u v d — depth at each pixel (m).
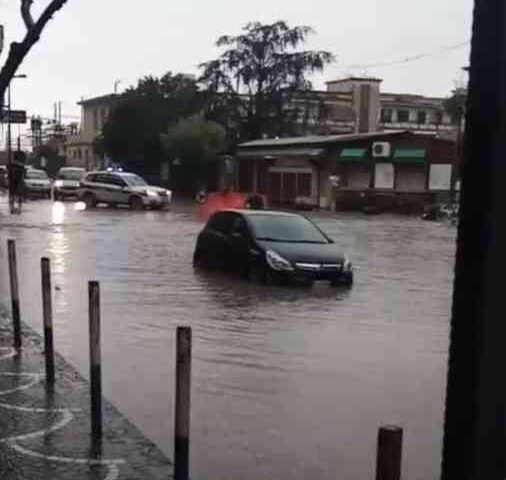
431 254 22.36
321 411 6.94
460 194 2.64
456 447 2.59
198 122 60.31
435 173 49.12
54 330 10.15
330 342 9.98
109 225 29.92
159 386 7.62
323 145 49.09
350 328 11.01
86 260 18.78
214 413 6.80
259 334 10.38
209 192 58.56
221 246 16.84
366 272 18.02
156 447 5.66
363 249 23.64
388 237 28.33
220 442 6.05
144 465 5.26
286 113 62.78
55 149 95.38
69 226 29.03
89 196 42.78
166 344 9.64
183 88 67.25
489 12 2.54
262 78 62.50
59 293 13.52
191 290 14.30
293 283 14.88
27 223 30.19
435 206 41.38
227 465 5.56
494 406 2.54
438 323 11.53
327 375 8.25
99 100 93.69
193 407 6.96
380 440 2.61
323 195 49.81
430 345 9.91
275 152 54.50
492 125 2.53
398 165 48.94
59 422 6.12
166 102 65.88
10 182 36.69
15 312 8.87
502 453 2.55
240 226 16.39
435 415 6.90
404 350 9.59
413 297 14.17
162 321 11.21
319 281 14.99
